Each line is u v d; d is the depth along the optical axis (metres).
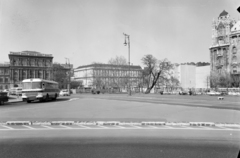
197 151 6.32
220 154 6.02
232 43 72.50
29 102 28.53
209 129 9.74
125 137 8.10
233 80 69.25
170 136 8.28
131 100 32.38
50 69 58.91
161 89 76.38
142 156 5.86
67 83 93.31
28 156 5.88
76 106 21.67
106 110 17.81
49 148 6.61
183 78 95.56
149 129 9.71
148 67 67.00
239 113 15.37
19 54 55.94
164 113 15.61
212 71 81.31
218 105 22.53
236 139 7.76
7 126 10.49
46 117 13.73
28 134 8.66
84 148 6.62
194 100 32.12
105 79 100.06
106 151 6.31
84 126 10.50
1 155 5.95
